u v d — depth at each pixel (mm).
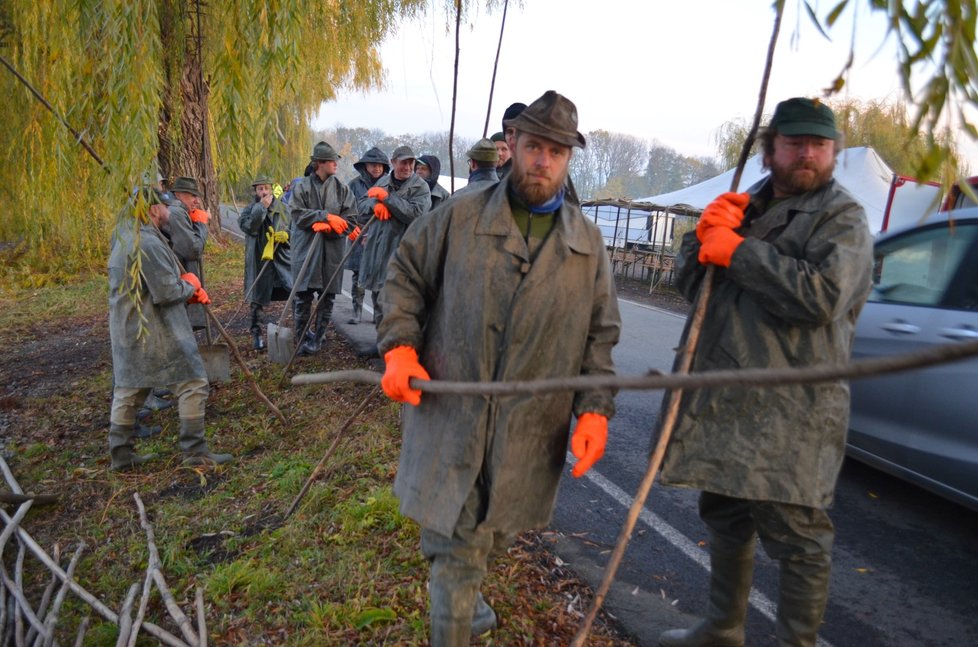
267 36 4109
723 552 2461
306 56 7605
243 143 4379
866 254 2008
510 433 2090
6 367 7363
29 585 3346
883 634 2793
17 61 7102
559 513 3811
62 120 3914
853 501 4027
